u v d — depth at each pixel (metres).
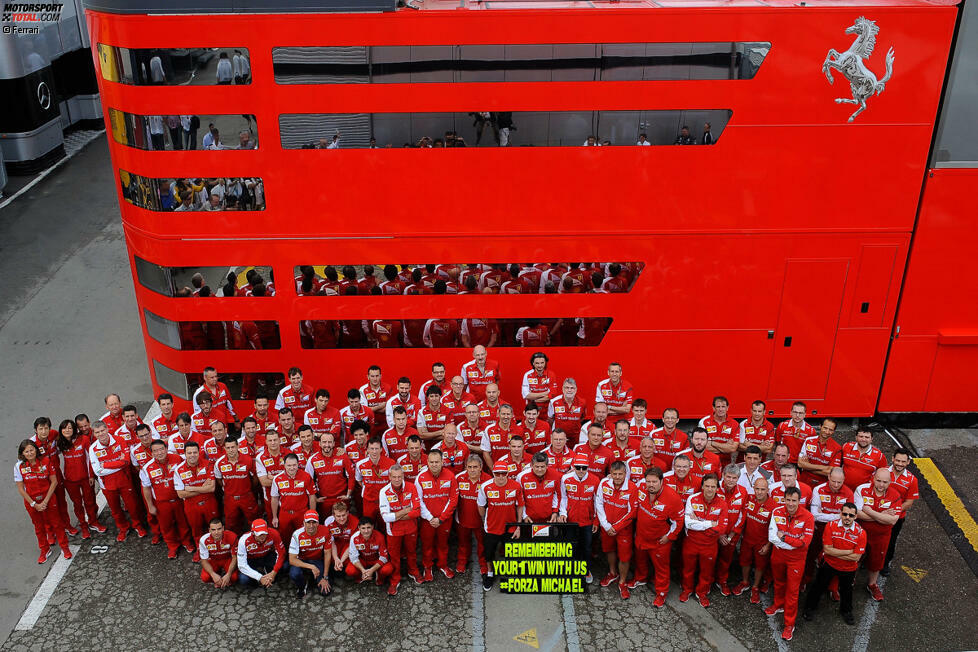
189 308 13.08
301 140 11.98
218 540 10.54
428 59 11.59
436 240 12.58
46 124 24.00
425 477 10.52
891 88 11.85
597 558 11.59
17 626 10.35
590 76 11.71
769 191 12.35
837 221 12.57
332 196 12.30
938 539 11.78
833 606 10.69
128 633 10.25
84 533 11.81
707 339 13.30
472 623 10.41
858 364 13.54
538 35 11.49
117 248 20.09
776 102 11.88
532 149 12.05
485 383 12.66
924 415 14.01
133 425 11.48
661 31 11.50
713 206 12.42
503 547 10.71
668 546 10.38
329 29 11.40
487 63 11.62
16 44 22.31
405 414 11.38
